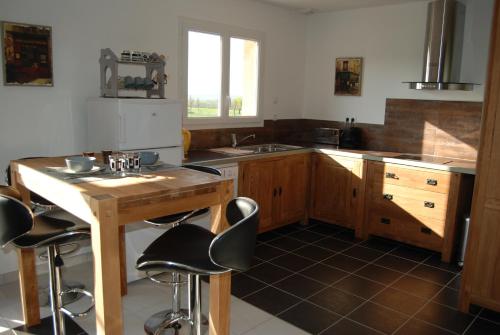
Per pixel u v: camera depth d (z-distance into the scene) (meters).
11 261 3.19
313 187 4.82
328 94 5.32
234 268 1.71
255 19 4.73
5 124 3.04
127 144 3.08
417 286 3.35
